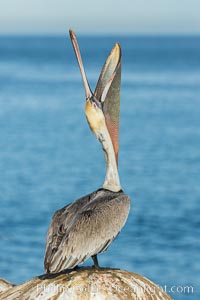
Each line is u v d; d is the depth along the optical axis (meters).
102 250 12.44
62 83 125.50
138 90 111.31
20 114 83.12
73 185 44.69
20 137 65.56
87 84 12.98
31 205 38.78
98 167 50.84
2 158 55.06
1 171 49.56
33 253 29.56
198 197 40.81
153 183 45.03
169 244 31.03
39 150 58.88
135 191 42.69
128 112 84.25
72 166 51.19
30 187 43.84
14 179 46.53
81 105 91.12
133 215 36.12
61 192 42.59
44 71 168.38
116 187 12.84
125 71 165.75
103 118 12.77
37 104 93.25
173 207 38.19
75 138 65.38
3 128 71.44
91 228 12.29
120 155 55.62
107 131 12.81
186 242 31.36
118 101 13.02
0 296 12.28
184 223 34.62
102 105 12.94
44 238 31.88
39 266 28.11
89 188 43.84
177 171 49.03
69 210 12.53
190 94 104.88
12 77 145.75
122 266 28.45
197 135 66.00
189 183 45.03
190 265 28.34
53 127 72.00
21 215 36.31
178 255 29.50
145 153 56.69
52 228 12.39
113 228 12.45
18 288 12.30
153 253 29.77
